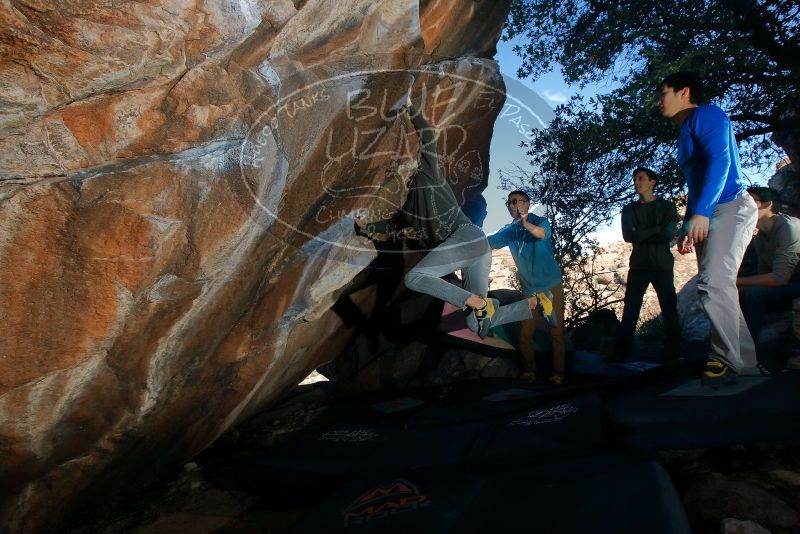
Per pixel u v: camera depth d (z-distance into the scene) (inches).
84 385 74.2
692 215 96.5
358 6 75.4
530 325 153.6
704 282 98.7
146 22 56.8
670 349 163.2
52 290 62.7
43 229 59.1
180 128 63.6
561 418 102.7
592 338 201.6
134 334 74.2
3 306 60.5
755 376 97.2
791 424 81.7
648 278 163.5
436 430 113.7
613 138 204.4
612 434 90.0
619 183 223.1
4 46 50.9
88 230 61.1
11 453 72.8
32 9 50.4
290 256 92.9
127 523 100.0
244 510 101.7
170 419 99.0
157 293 71.7
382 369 171.2
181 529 95.8
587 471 76.6
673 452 97.0
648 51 193.5
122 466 98.7
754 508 73.7
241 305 90.9
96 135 59.6
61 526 96.0
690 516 76.5
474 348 166.9
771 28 209.5
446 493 77.5
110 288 65.1
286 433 147.8
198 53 62.4
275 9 65.7
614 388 115.6
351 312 149.7
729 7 202.5
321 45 75.1
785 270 138.9
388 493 80.1
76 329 65.8
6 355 63.3
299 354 132.6
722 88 215.6
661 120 209.6
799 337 133.6
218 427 119.6
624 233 165.8
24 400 68.7
